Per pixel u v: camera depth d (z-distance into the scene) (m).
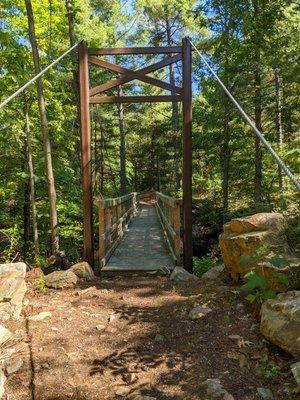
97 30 14.34
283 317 2.97
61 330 3.55
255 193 9.29
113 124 23.80
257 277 3.28
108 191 24.19
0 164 11.20
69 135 11.30
